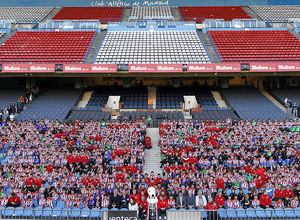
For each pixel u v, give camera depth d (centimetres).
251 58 3177
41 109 2864
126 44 3616
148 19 4584
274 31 3856
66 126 2403
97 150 1920
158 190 1491
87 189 1459
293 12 4778
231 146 2027
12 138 2209
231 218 1320
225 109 2934
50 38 3681
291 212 1294
